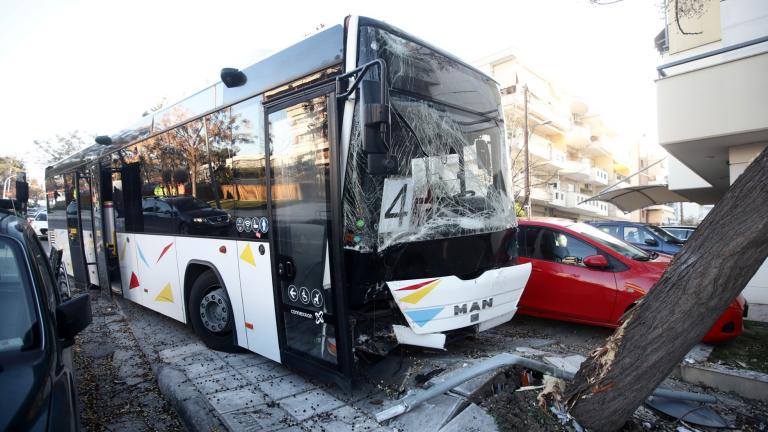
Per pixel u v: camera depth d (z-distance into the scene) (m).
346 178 3.60
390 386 4.07
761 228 2.47
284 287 4.14
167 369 4.64
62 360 2.46
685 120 7.49
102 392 4.37
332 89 3.57
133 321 6.83
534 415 3.18
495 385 3.82
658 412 3.58
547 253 6.46
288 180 4.02
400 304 3.72
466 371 3.65
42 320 2.51
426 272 4.03
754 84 6.90
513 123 23.61
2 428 1.87
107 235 7.49
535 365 3.81
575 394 3.19
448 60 4.53
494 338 5.89
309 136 3.81
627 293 5.55
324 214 3.69
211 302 5.16
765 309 7.97
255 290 4.50
